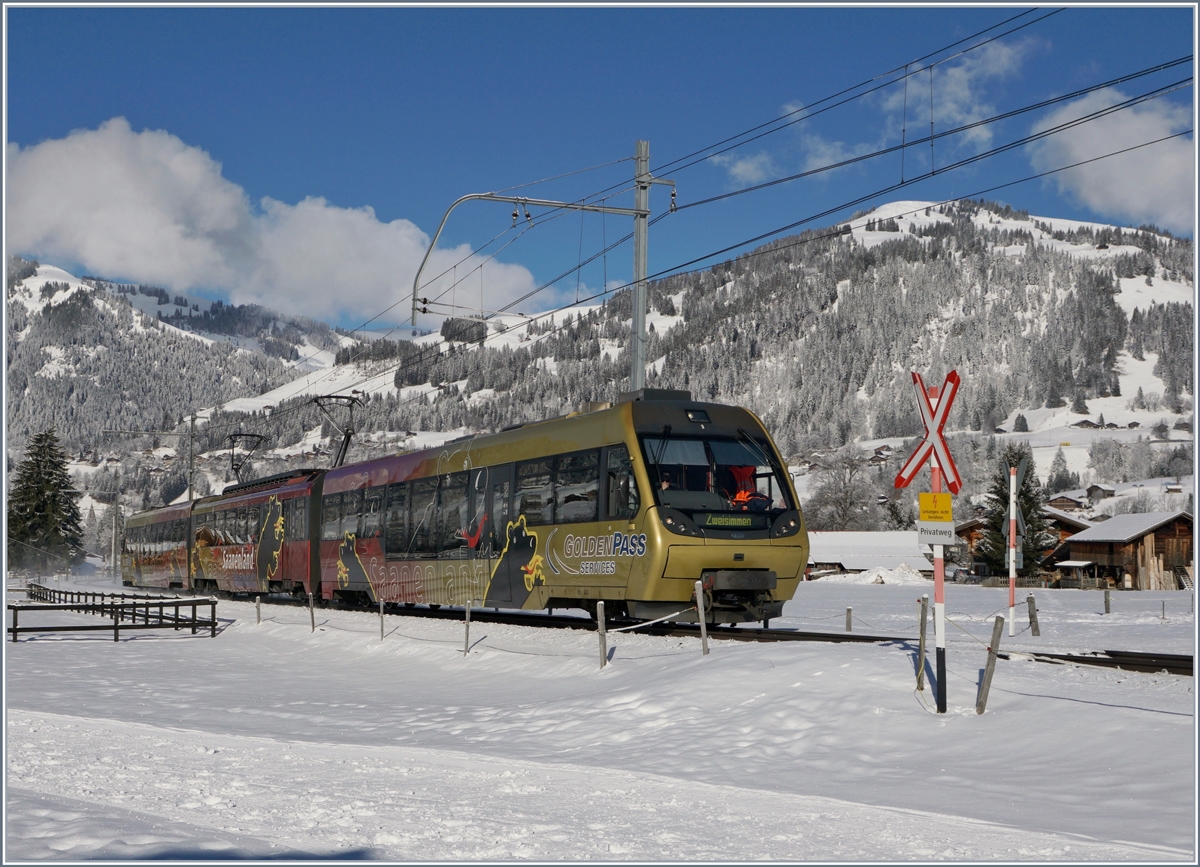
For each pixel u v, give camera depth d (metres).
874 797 8.82
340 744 11.97
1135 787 8.59
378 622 28.06
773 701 12.50
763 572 19.42
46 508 100.62
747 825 7.68
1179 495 162.12
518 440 23.28
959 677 12.87
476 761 10.64
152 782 9.05
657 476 19.33
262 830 7.16
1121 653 15.16
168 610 39.75
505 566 23.12
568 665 17.48
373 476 30.44
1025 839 7.19
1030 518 81.75
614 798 8.75
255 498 39.97
